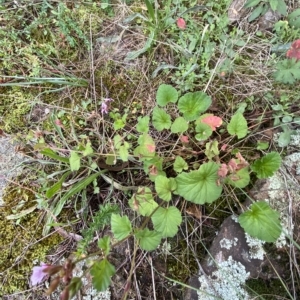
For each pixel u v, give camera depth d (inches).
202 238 11.2
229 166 10.1
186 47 12.9
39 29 13.9
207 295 10.4
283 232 9.8
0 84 12.6
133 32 13.6
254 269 10.3
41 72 13.3
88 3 14.1
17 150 12.3
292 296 10.0
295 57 11.1
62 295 7.6
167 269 11.2
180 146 11.9
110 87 13.0
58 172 11.7
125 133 12.0
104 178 11.8
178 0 13.4
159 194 10.2
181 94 12.5
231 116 12.1
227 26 13.3
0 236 11.8
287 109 11.9
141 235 9.8
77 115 12.7
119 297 11.1
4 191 12.2
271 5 12.4
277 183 10.8
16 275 11.4
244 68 12.6
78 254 9.3
